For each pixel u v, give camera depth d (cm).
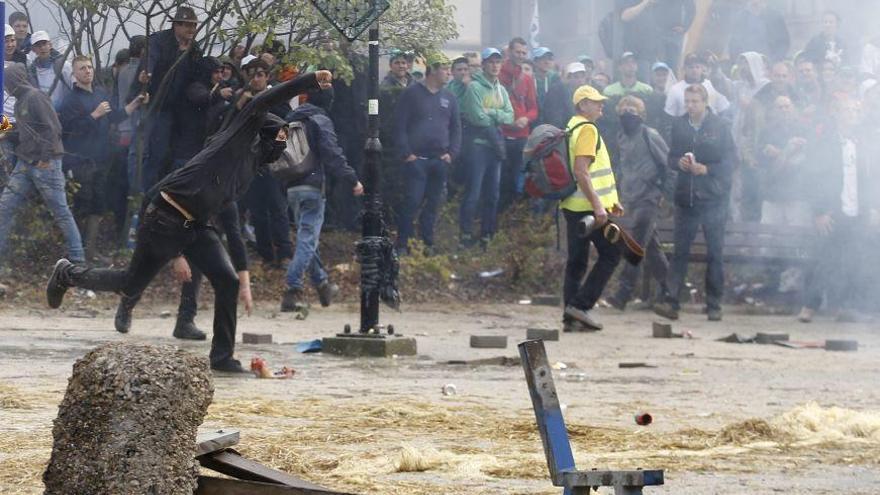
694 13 4088
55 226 3412
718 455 1318
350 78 3544
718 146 3512
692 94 3538
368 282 2428
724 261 3759
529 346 765
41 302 3097
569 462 752
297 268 3131
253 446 1279
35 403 1552
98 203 3409
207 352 2264
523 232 3966
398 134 3672
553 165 2973
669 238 3666
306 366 2180
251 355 2327
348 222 3888
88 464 779
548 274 3903
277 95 1878
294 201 3105
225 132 1914
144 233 1927
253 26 3291
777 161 3775
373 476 1159
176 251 1941
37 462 1139
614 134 3866
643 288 3812
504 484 1123
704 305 3916
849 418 1495
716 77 3888
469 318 3341
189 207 1906
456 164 3906
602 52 4450
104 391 784
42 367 1986
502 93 3819
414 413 1562
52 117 3075
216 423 1453
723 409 1753
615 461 1272
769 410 1750
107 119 3341
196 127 3169
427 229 3759
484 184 3869
